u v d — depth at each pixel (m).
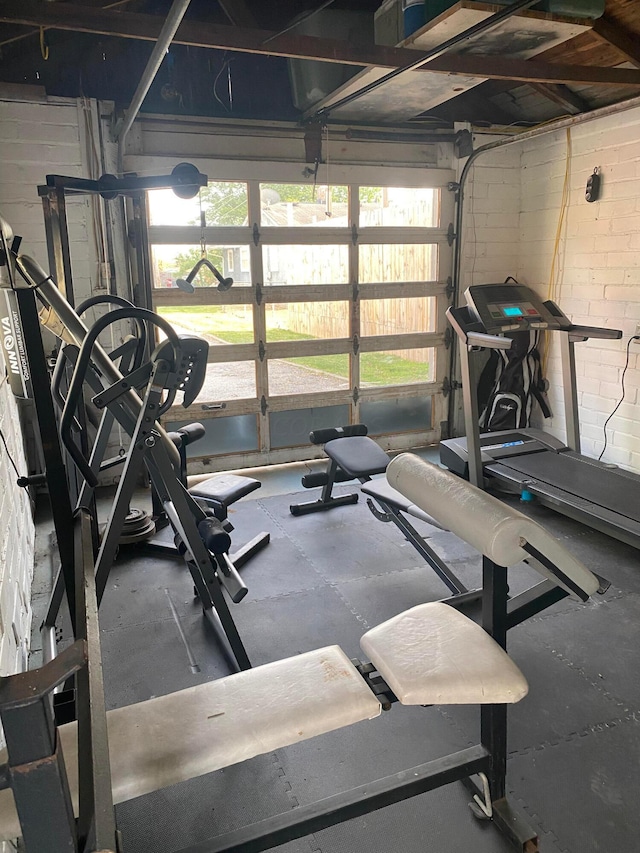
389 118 4.76
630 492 3.59
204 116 4.38
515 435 4.62
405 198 5.09
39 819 0.81
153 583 3.21
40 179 4.07
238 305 4.73
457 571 3.29
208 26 2.80
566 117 4.62
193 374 2.23
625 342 4.52
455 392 5.57
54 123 4.02
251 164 4.51
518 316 4.12
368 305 5.13
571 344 4.18
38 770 0.78
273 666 1.60
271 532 3.81
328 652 1.66
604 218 4.57
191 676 2.46
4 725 0.75
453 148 5.12
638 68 3.93
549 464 4.12
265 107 4.64
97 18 2.67
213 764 1.33
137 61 4.24
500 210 5.36
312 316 4.97
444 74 3.62
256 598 3.04
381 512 3.24
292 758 2.04
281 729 1.39
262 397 4.93
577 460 4.18
